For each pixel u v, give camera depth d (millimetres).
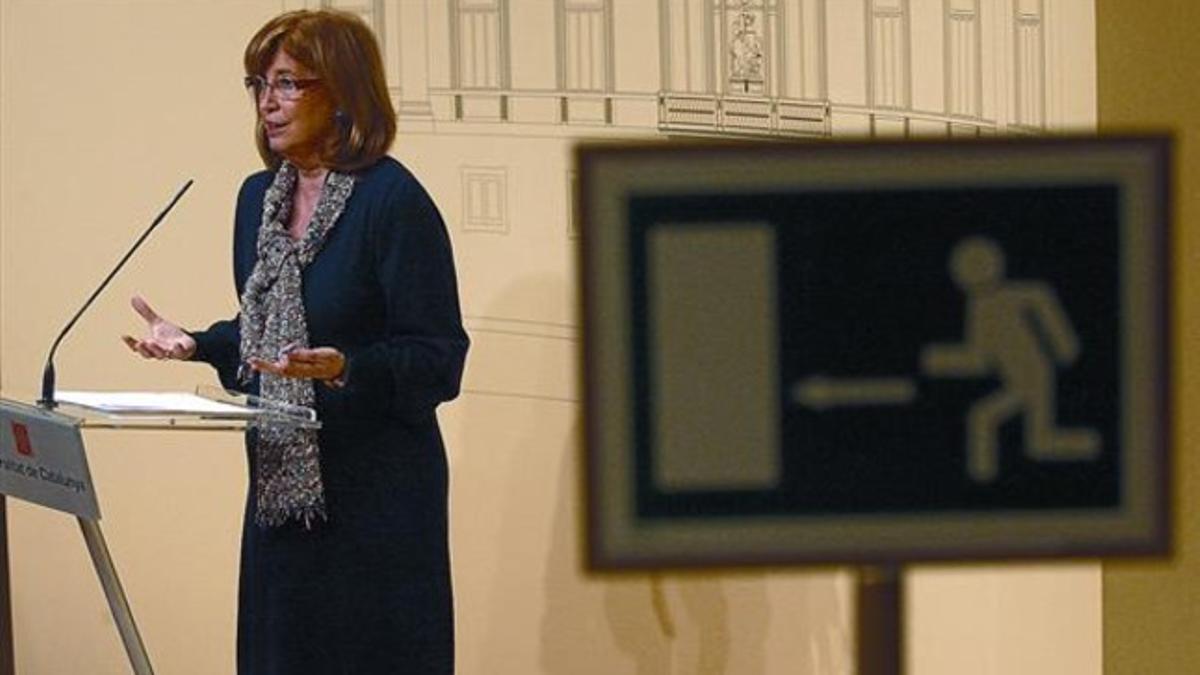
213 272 9219
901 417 2607
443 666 7953
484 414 9102
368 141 7820
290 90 7785
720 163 2580
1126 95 10180
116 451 9555
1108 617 10391
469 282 9031
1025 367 2617
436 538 7910
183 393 8242
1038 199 2602
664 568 2594
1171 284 2607
